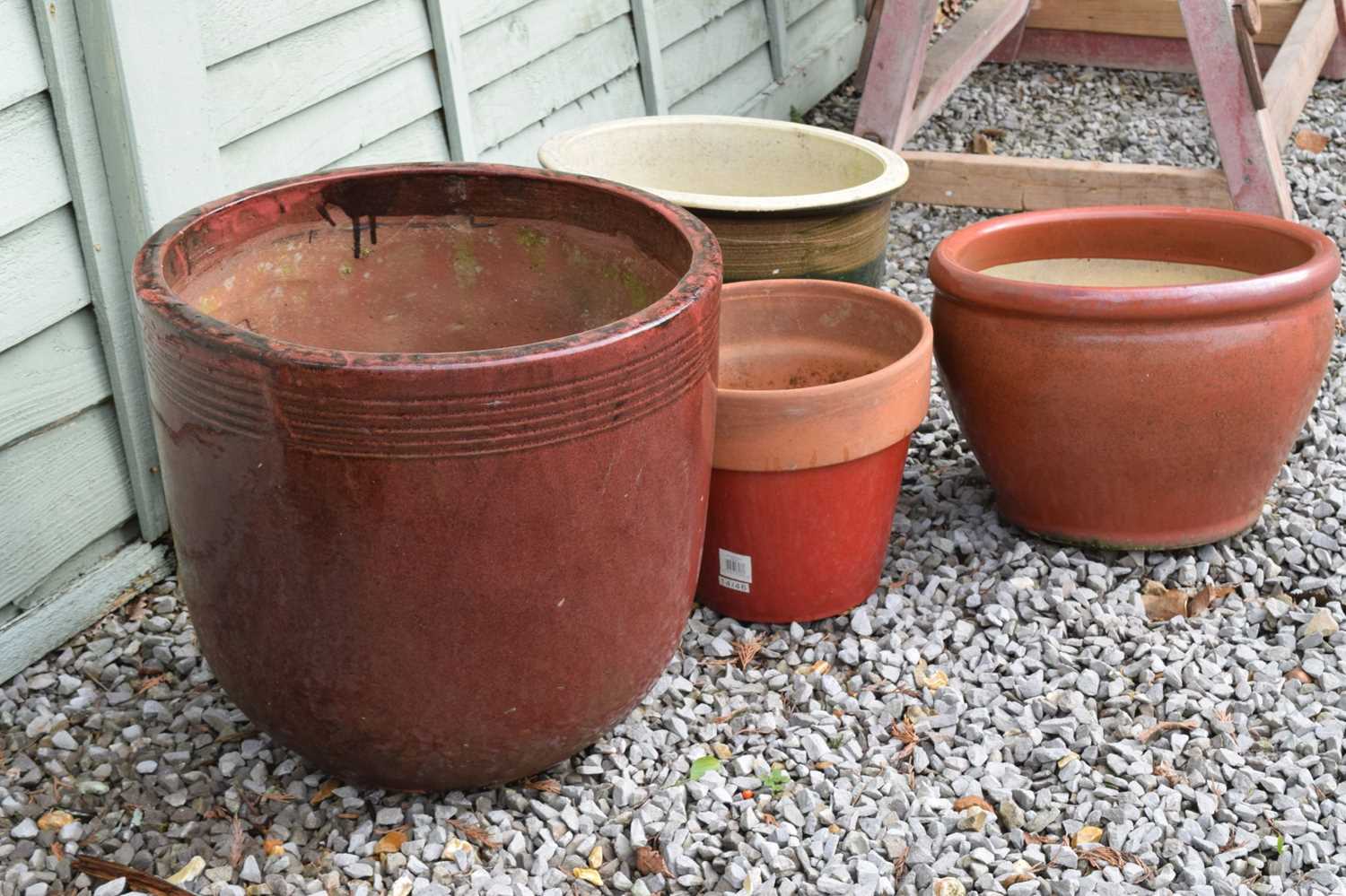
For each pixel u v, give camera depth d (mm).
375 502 1421
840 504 2088
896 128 3527
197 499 1521
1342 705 2008
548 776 1881
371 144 2643
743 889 1684
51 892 1684
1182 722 1974
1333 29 4520
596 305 1922
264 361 1369
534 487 1450
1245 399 2119
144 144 2010
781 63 4320
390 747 1642
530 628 1544
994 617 2205
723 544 2135
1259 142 3348
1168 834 1784
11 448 1996
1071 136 4465
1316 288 2109
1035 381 2150
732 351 2338
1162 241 2461
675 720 1965
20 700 2014
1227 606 2244
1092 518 2293
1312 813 1808
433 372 1354
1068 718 1976
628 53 3494
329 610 1503
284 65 2369
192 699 2004
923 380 2090
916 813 1811
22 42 1863
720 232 2336
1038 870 1739
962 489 2594
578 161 2518
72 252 2012
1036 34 5129
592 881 1712
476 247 1939
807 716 1986
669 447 1556
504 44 2977
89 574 2164
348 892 1692
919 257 3607
